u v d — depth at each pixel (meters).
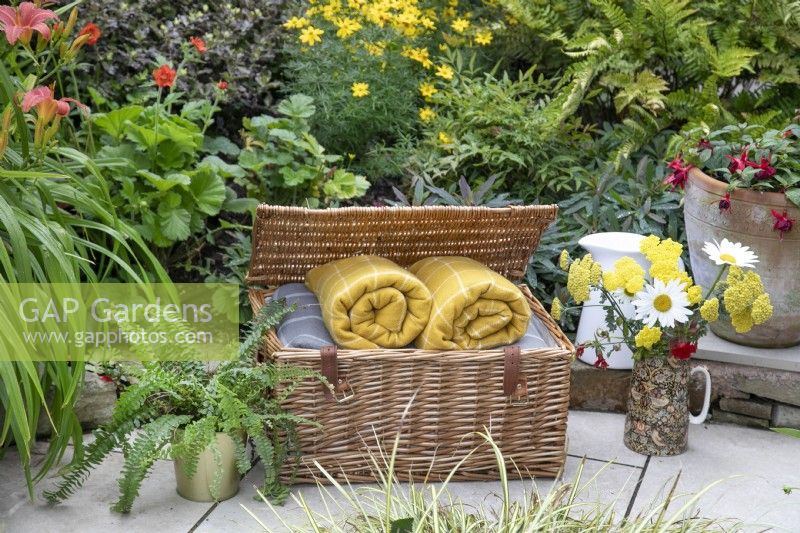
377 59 3.92
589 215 3.63
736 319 2.61
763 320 2.56
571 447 2.94
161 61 3.59
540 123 3.80
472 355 2.61
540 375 2.68
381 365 2.60
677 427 2.88
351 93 3.87
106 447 2.48
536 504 2.15
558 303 2.82
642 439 2.90
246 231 3.84
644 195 3.62
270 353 2.62
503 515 1.99
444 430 2.68
